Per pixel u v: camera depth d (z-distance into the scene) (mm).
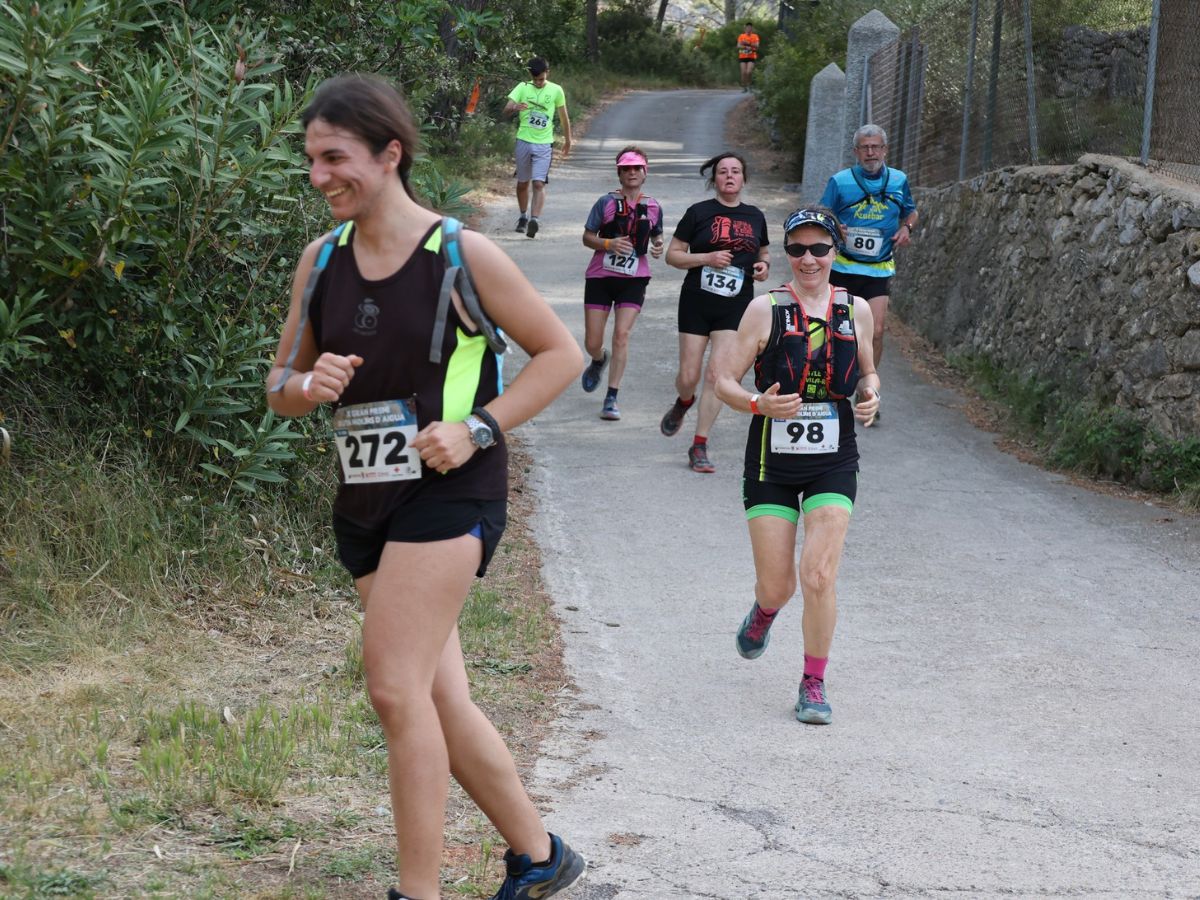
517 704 5965
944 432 11656
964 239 14719
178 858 3932
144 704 5223
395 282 3387
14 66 5797
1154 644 7133
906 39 18188
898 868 4484
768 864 4473
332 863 4039
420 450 3346
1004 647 7020
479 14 11297
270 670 5867
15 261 6324
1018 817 4980
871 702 6219
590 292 11227
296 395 3502
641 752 5512
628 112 38031
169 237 6543
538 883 3820
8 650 5422
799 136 25312
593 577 7977
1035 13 13672
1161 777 5441
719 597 7711
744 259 10133
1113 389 10758
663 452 10672
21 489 6133
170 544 6469
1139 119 11633
